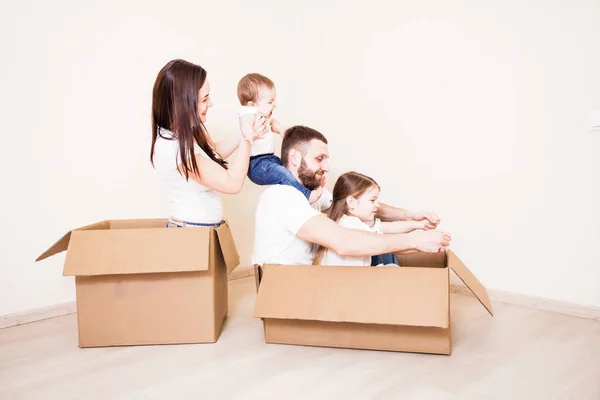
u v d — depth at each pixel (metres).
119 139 2.00
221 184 1.49
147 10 2.06
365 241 1.41
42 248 1.84
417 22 2.15
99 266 1.44
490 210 1.99
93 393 1.22
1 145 1.73
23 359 1.45
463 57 2.01
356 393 1.19
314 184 1.74
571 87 1.74
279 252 1.57
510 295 1.94
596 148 1.71
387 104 2.29
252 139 1.61
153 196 2.12
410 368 1.33
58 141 1.85
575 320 1.73
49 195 1.84
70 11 1.85
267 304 1.43
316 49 2.59
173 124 1.50
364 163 2.41
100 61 1.93
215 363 1.39
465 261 2.08
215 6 2.29
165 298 1.52
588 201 1.74
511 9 1.87
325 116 2.57
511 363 1.36
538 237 1.87
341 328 1.46
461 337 1.57
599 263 1.74
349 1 2.40
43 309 1.85
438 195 2.14
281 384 1.25
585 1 1.69
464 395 1.18
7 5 1.71
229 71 2.37
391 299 1.35
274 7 2.55
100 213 1.97
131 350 1.50
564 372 1.30
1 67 1.71
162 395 1.20
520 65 1.86
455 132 2.06
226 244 1.59
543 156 1.83
